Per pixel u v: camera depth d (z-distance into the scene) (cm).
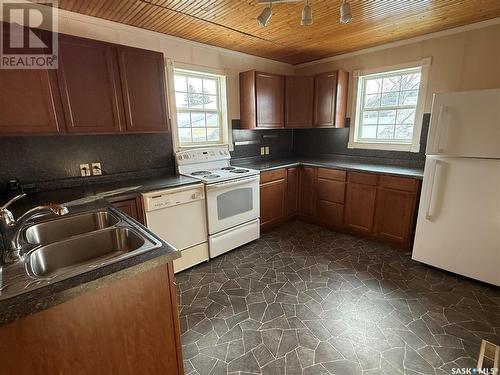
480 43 251
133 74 227
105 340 99
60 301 83
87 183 240
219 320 185
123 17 223
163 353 117
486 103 194
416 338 165
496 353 137
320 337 168
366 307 195
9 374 81
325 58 373
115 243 142
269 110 344
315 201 358
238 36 277
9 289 84
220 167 332
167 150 290
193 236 254
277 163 361
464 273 224
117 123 223
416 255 251
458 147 211
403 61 304
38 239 149
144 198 217
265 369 147
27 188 209
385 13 225
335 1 199
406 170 286
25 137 207
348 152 376
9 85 173
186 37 278
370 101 351
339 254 280
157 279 109
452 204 222
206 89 323
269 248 298
